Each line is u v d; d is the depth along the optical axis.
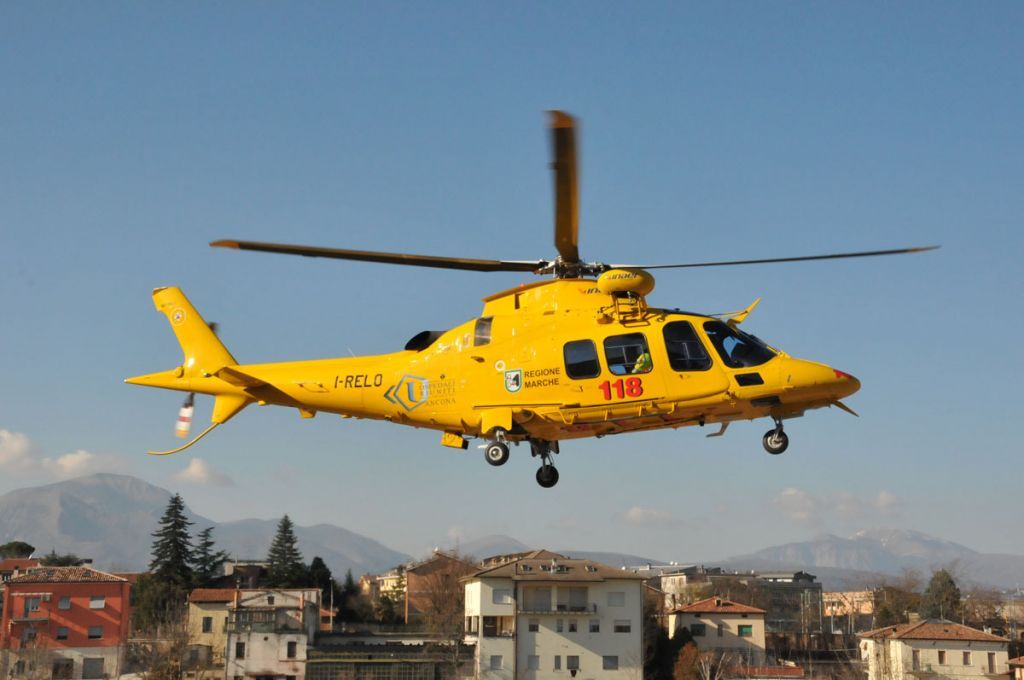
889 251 17.83
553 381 20.64
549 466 22.36
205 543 111.56
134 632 93.44
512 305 21.58
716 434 21.75
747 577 150.38
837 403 20.59
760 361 20.22
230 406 25.14
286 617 73.06
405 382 22.02
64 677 81.00
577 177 16.80
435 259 20.14
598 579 69.81
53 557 129.75
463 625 86.44
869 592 146.12
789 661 86.44
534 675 68.00
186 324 26.06
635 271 20.47
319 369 23.19
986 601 127.81
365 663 71.44
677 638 75.50
